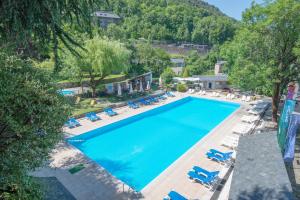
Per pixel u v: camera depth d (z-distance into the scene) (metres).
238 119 24.78
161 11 117.88
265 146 9.87
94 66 27.83
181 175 13.91
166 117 27.53
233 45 29.12
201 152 16.97
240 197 6.95
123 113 25.92
